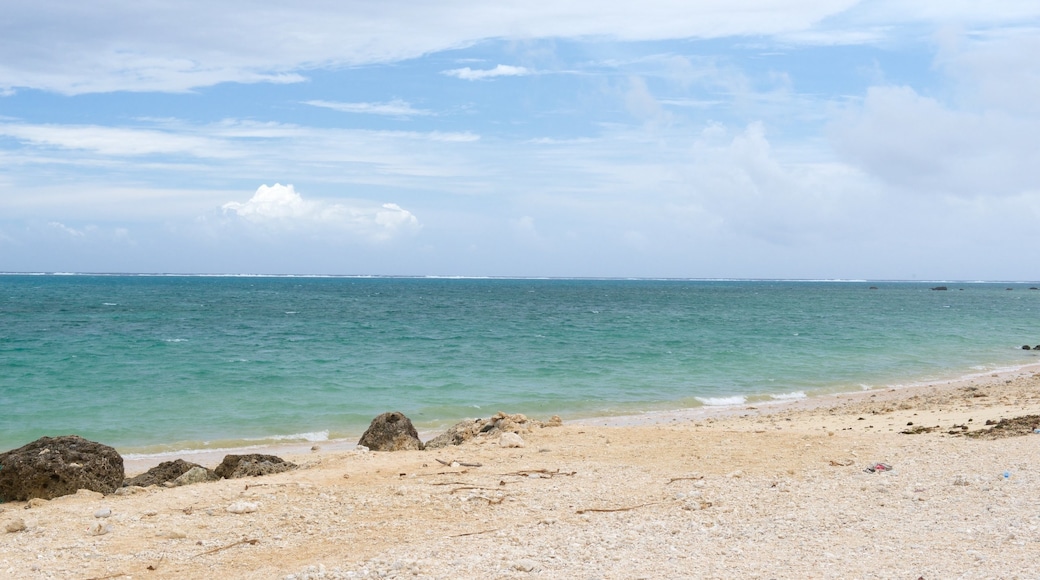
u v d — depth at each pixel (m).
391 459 14.04
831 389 30.81
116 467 12.59
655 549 7.89
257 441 20.80
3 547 8.88
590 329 59.78
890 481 11.20
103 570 8.06
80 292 138.12
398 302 112.44
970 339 52.81
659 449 14.61
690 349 44.50
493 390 29.78
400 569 7.44
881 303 122.38
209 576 7.83
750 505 10.04
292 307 93.12
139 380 31.23
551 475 12.52
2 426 22.45
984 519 8.58
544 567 7.35
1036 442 13.77
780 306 107.19
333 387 30.06
